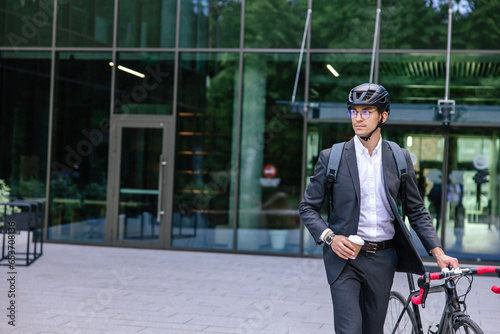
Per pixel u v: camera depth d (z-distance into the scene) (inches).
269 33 458.9
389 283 137.2
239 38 463.5
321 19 451.5
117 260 408.5
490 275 406.3
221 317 250.8
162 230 471.2
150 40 475.5
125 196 477.7
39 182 489.1
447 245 438.3
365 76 445.4
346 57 447.2
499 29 431.8
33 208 486.0
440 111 423.8
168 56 473.1
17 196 491.2
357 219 134.8
